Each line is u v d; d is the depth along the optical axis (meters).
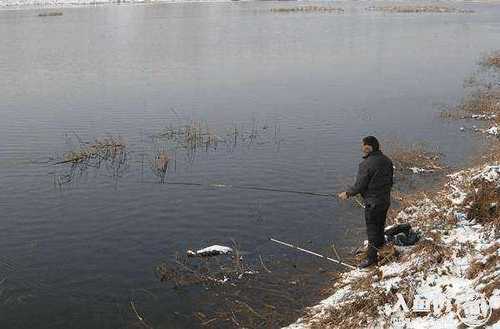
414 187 14.34
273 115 23.12
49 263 10.74
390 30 59.62
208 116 22.97
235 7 104.62
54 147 18.64
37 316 9.01
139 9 98.25
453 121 21.84
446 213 10.86
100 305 9.30
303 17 79.88
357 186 9.76
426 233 10.16
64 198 14.05
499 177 10.80
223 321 8.72
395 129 20.78
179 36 56.16
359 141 19.20
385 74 33.16
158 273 10.28
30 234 12.02
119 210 13.28
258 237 11.74
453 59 38.69
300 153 17.86
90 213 13.11
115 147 18.25
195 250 11.23
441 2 115.31
